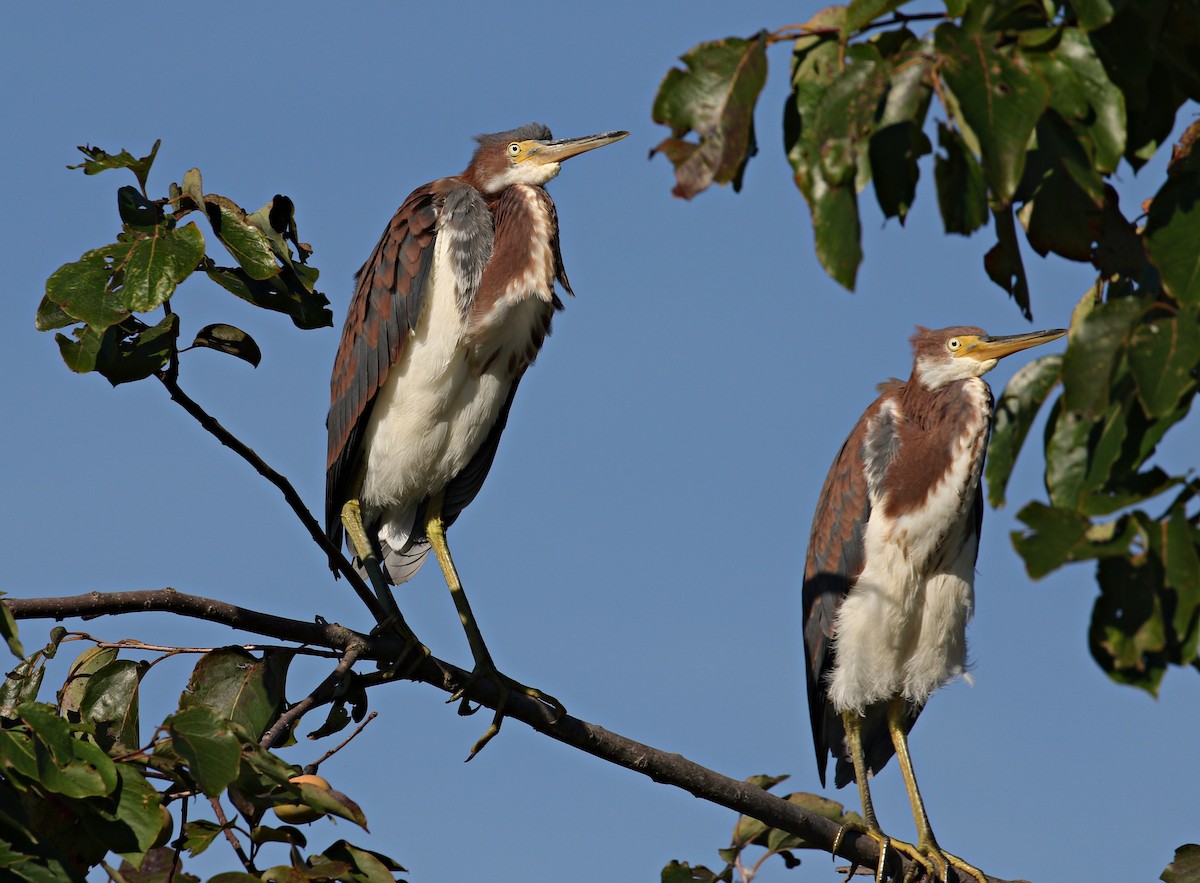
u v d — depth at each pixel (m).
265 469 8.59
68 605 7.89
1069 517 4.24
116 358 7.78
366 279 11.37
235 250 7.61
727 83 4.89
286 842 6.81
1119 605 4.31
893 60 4.76
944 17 4.92
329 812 6.61
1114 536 4.20
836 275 4.72
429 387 11.12
